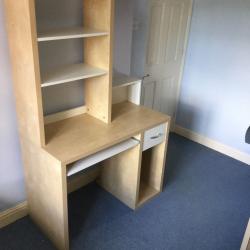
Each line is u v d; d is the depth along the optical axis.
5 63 1.74
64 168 1.66
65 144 1.81
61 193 1.73
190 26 3.17
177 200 2.51
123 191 2.41
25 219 2.22
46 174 1.81
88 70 1.93
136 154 2.16
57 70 1.91
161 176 2.50
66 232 1.88
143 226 2.22
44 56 1.92
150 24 2.79
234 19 2.81
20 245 2.01
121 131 2.00
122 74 2.45
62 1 1.86
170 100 3.49
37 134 1.74
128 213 2.34
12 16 1.53
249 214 2.40
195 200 2.53
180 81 3.46
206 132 3.39
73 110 2.17
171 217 2.33
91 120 2.13
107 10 1.76
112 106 2.38
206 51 3.12
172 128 3.70
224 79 3.05
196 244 2.09
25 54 1.55
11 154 2.01
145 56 2.90
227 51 2.95
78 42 2.05
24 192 2.20
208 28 3.03
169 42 3.09
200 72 3.24
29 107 1.71
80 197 2.49
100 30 1.85
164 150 2.38
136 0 2.67
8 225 2.16
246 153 3.10
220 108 3.17
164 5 2.83
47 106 2.06
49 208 1.92
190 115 3.49
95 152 1.81
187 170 2.94
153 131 2.18
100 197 2.50
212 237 2.16
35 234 2.10
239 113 3.03
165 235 2.15
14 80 1.75
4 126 1.89
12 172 2.07
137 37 2.84
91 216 2.29
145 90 3.09
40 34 1.64
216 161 3.12
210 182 2.77
